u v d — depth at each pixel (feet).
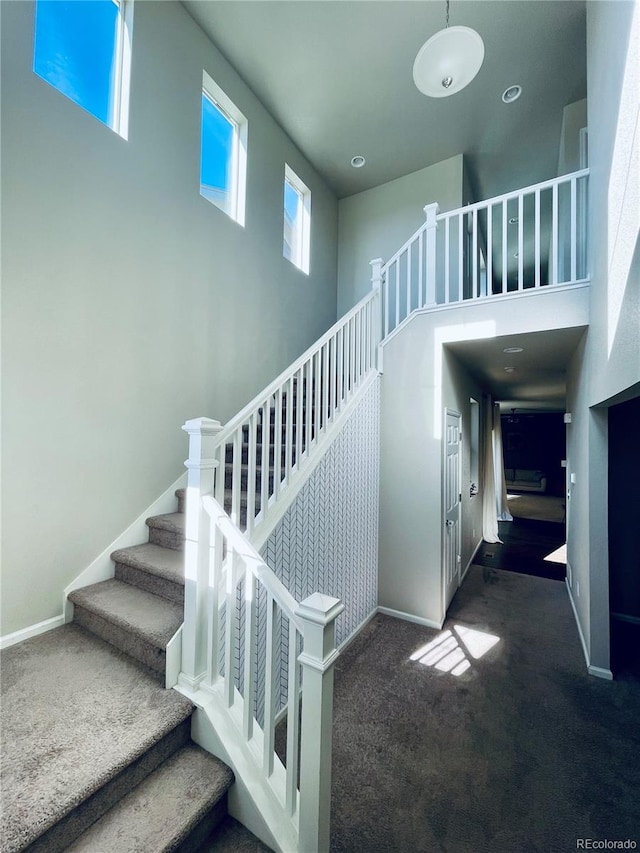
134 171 8.09
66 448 6.88
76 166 6.98
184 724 4.96
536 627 10.46
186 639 5.35
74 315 6.97
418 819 5.03
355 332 10.64
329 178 15.89
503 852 4.65
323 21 9.66
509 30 9.91
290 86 11.61
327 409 9.09
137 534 8.14
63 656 5.91
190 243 9.52
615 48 5.73
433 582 10.68
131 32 8.03
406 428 11.37
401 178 15.81
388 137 13.65
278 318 13.01
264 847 4.26
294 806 4.24
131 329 8.03
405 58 10.66
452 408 12.27
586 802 5.30
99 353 7.40
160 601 6.56
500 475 26.13
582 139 10.99
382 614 11.37
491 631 10.23
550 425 38.73
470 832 4.88
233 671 4.99
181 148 9.25
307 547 8.05
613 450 11.51
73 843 3.70
